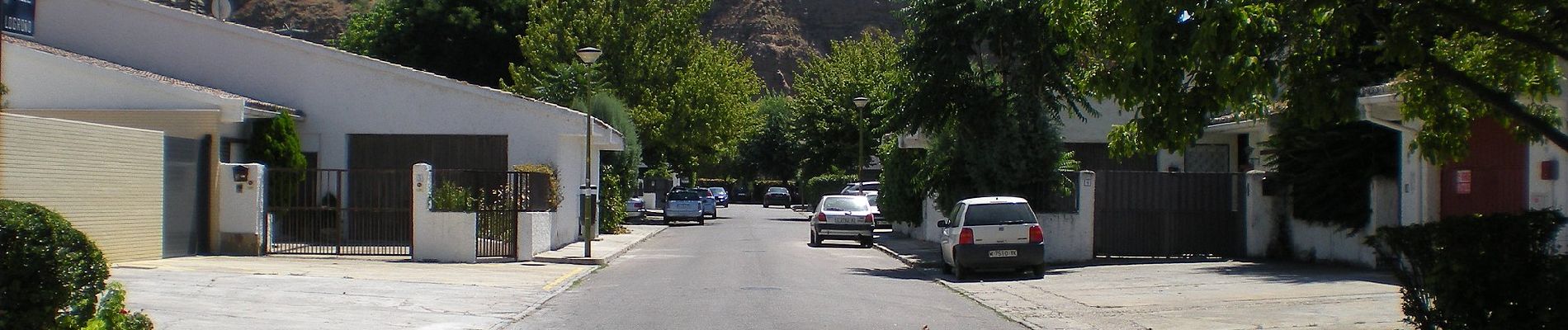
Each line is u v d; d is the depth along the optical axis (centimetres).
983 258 1892
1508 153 1602
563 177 2806
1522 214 843
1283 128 2123
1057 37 2170
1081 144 3066
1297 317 1309
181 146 2125
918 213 3434
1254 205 2289
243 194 2211
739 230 4156
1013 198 1958
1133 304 1491
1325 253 2127
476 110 2736
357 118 2731
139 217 1969
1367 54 1580
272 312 1313
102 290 837
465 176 2284
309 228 2303
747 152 8294
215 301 1388
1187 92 867
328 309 1359
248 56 2733
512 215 2252
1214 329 1228
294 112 2659
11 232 762
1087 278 1908
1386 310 1351
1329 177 2058
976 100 2267
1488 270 829
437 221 2195
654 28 4728
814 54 6619
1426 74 890
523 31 5269
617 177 3662
